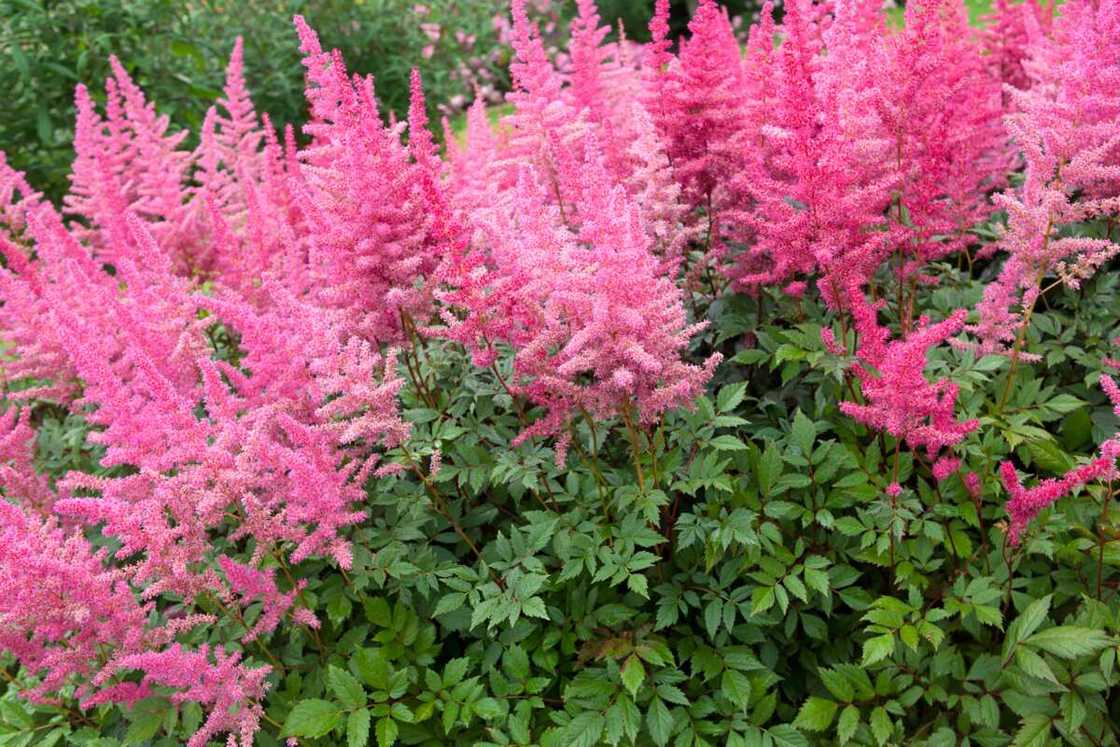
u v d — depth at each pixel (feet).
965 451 11.78
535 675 11.98
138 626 10.48
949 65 14.97
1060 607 11.39
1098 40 11.68
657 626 11.10
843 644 11.78
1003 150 16.24
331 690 11.35
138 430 11.15
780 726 10.52
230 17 33.01
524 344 11.30
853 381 12.60
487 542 12.77
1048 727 9.83
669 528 12.10
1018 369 13.00
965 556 11.28
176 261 18.72
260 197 17.48
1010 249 11.81
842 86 12.93
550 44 43.11
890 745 10.50
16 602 9.96
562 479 12.90
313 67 13.20
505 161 15.71
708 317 14.58
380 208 11.93
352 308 12.60
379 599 11.55
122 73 20.03
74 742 11.74
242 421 11.27
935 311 13.82
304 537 10.73
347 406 11.01
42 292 15.60
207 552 12.39
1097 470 9.41
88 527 14.44
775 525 11.90
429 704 10.84
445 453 12.53
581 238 10.28
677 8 45.44
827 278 12.05
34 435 14.34
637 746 11.05
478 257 10.94
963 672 10.57
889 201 13.10
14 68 25.66
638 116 13.75
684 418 12.07
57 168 26.43
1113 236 14.05
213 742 11.33
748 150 13.62
